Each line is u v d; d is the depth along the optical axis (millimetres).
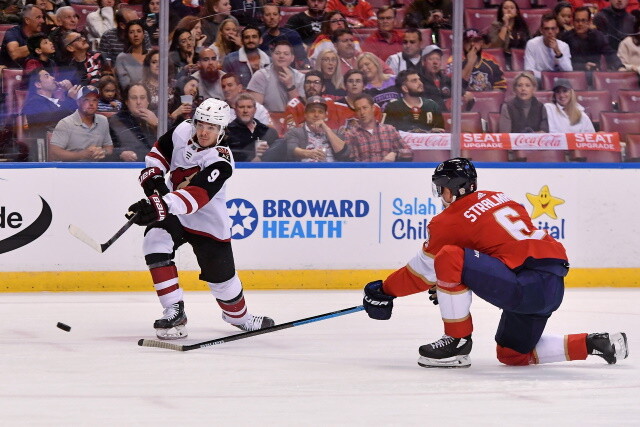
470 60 16859
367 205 16125
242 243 15875
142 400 7910
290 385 8594
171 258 11398
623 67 17188
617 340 9414
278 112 16453
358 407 7703
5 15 15703
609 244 16594
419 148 16750
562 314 13391
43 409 7543
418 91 16672
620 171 16594
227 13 16188
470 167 9469
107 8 15867
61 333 11578
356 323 12453
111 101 15977
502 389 8453
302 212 15992
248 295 15234
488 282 9000
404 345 10891
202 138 10742
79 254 15477
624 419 7391
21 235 15312
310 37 16422
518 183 16391
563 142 17062
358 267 16141
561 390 8430
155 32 15977
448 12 16625
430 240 9406
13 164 15266
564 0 17281
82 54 15875
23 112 15828
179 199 10516
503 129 16953
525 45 16984
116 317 12922
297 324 10102
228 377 8961
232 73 16281
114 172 15500
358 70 16547
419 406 7758
